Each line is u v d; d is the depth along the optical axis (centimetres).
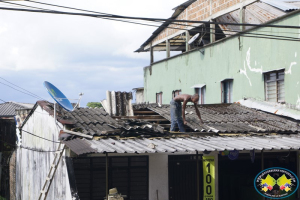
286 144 1127
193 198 1241
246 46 1761
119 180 1166
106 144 1030
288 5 1576
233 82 1859
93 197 1148
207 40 2370
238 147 1060
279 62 1558
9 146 1998
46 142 1351
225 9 1906
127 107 1478
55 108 1241
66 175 1123
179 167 1237
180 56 2348
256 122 1423
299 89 1453
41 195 1264
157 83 2661
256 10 1838
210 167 1113
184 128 1309
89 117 1337
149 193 1180
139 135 1188
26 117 1634
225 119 1443
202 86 2081
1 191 2028
